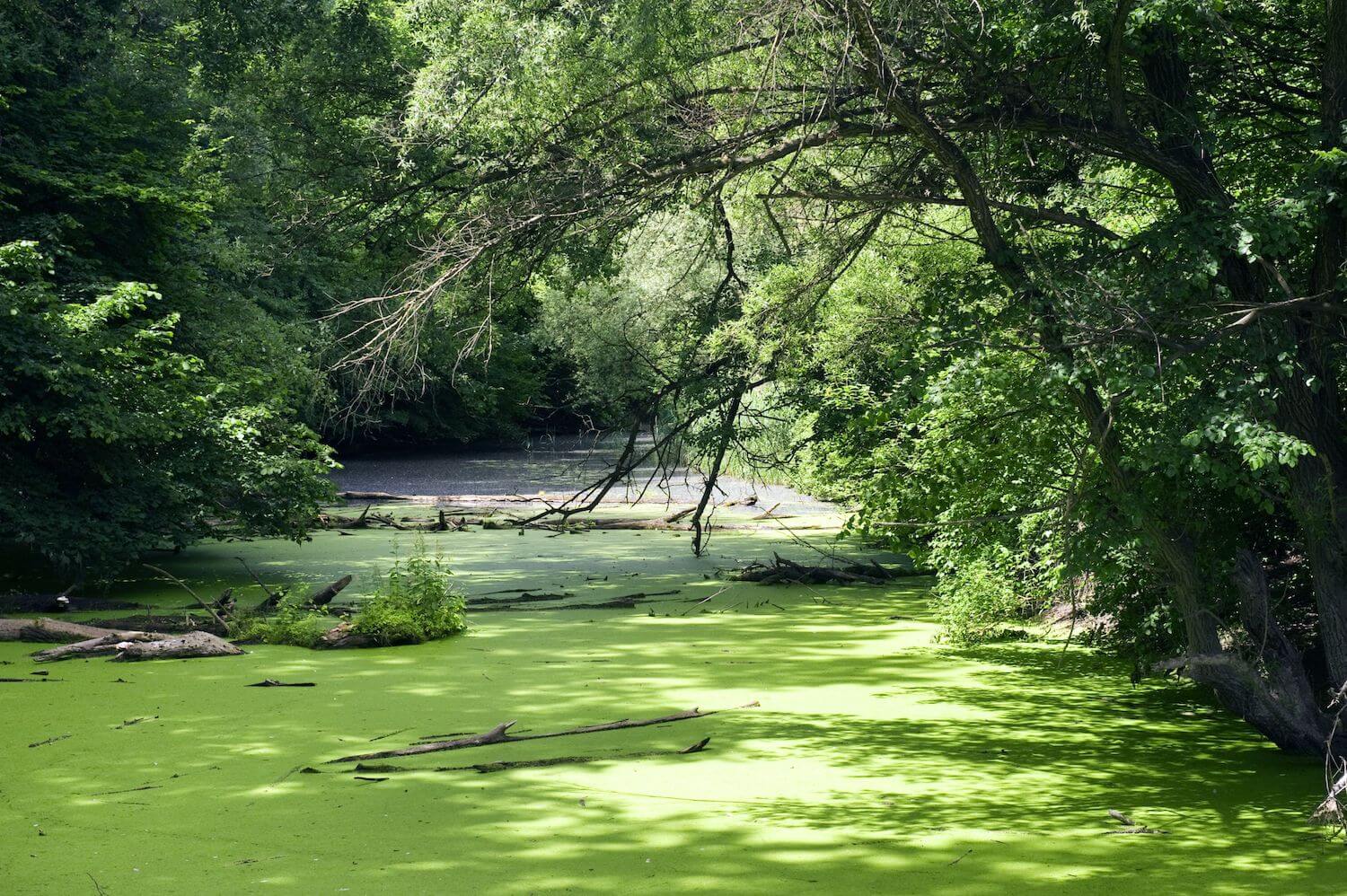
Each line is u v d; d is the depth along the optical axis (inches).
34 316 548.4
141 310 658.2
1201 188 291.9
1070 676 428.1
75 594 588.7
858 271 510.0
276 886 226.4
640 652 474.9
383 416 1525.6
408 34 735.7
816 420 531.2
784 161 391.9
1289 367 262.2
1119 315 261.4
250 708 371.9
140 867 236.1
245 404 688.4
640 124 383.9
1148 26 284.0
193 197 666.8
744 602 604.1
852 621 548.7
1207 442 259.8
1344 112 278.1
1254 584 300.0
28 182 611.5
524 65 433.7
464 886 226.4
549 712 371.9
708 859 241.0
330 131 594.6
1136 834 256.8
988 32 285.4
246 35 658.8
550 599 611.2
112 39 737.6
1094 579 364.5
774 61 306.2
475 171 474.6
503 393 1632.6
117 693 391.2
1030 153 329.1
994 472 316.8
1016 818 268.7
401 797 283.0
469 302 445.4
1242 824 263.9
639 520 944.3
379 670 435.8
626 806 276.4
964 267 486.6
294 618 505.0
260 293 1007.6
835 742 335.9
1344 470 286.2
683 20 374.6
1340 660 289.6
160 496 583.2
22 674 418.9
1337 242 275.7
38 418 540.7
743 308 501.4
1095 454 285.1
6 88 605.9
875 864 238.1
